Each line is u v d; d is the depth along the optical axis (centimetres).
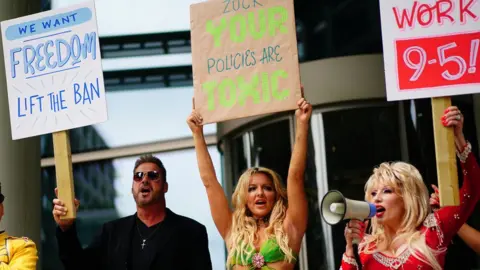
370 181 740
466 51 748
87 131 1670
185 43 1675
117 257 900
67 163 864
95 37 874
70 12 887
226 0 850
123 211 1627
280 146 1420
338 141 1405
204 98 845
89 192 1642
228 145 1516
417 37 757
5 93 1238
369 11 1512
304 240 1383
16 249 830
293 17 825
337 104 1416
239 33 841
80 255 885
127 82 1673
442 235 710
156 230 909
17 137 891
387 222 723
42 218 1698
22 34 905
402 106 1388
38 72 893
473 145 1347
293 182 809
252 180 833
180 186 1583
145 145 1641
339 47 1519
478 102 1342
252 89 828
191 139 1623
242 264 801
